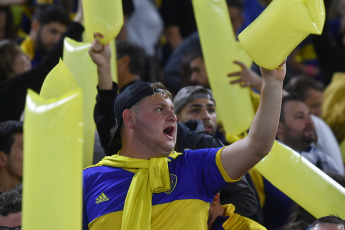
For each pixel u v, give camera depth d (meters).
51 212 4.47
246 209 7.82
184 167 6.30
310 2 5.41
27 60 11.38
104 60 7.69
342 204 6.84
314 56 16.61
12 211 7.10
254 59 5.66
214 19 9.37
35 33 13.02
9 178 8.63
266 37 5.54
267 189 9.16
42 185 4.46
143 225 5.97
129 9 14.84
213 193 6.32
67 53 8.31
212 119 9.22
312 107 12.62
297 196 6.98
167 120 6.39
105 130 7.83
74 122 4.51
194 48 13.96
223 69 9.40
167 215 6.06
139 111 6.39
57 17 12.87
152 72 13.48
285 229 8.52
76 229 4.56
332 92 12.71
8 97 10.08
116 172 6.33
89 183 6.35
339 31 16.02
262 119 5.99
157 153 6.36
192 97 9.16
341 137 12.30
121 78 11.73
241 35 5.68
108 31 7.36
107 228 6.10
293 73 16.50
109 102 7.84
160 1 16.39
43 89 6.97
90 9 7.35
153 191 6.12
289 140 10.92
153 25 15.33
